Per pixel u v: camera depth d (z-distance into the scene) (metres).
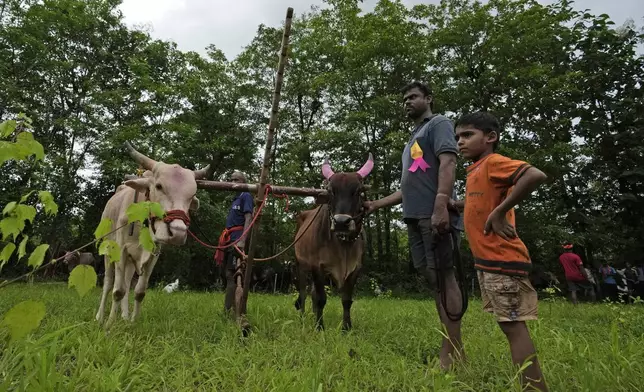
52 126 19.08
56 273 17.41
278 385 2.72
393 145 19.02
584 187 20.45
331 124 23.78
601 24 20.50
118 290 5.03
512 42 18.89
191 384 2.91
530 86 19.30
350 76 21.00
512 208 2.85
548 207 19.89
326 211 5.59
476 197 2.91
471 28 19.62
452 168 3.57
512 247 2.72
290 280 19.94
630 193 19.17
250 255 4.86
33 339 3.64
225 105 22.81
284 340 4.20
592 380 2.82
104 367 2.94
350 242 5.47
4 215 2.06
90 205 20.05
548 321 6.26
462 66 19.06
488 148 3.04
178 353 3.62
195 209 5.20
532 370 2.63
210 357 3.56
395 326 5.69
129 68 20.39
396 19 20.67
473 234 2.91
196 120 21.70
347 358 3.58
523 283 2.72
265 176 4.72
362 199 5.20
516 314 2.69
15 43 18.44
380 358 3.83
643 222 19.45
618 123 20.52
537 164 17.62
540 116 19.78
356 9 21.77
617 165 20.17
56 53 20.28
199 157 21.78
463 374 3.16
